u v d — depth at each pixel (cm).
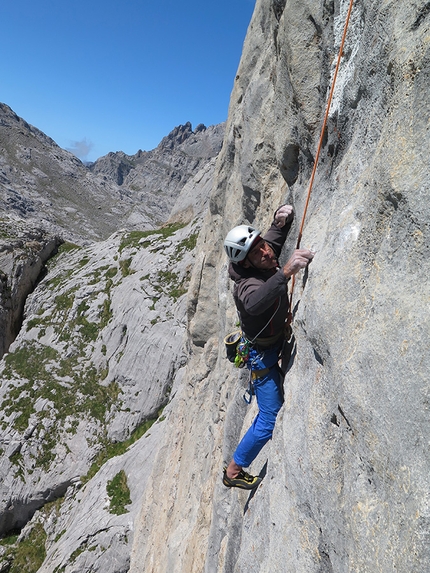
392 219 258
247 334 414
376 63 295
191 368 1336
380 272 263
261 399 439
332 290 304
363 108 327
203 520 838
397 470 221
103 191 19488
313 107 413
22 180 16912
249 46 831
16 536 2566
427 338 214
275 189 656
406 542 206
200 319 1207
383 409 235
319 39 393
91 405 2936
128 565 1888
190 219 4044
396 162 250
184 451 1232
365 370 253
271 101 643
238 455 464
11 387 3142
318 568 304
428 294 222
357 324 272
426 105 234
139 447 2464
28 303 3997
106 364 3152
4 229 4434
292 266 353
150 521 1428
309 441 320
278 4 466
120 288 3506
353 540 254
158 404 2770
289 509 352
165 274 3350
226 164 980
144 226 17212
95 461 2688
